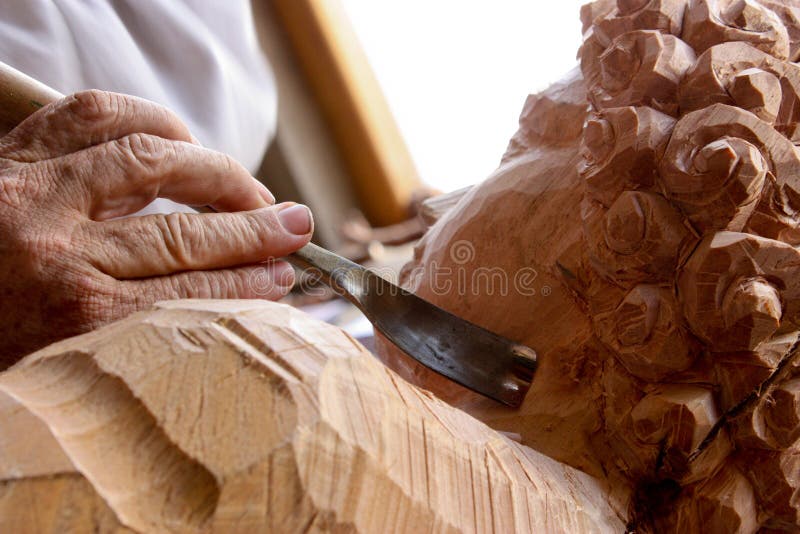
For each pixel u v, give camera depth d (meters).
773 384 0.51
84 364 0.35
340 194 2.30
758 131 0.48
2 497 0.29
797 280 0.48
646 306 0.52
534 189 0.64
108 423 0.32
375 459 0.35
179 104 1.19
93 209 0.55
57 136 0.56
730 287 0.48
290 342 0.37
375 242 1.87
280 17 2.06
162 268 0.57
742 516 0.52
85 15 1.05
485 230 0.67
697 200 0.49
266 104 1.44
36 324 0.54
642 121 0.52
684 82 0.53
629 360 0.54
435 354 0.63
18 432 0.31
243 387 0.34
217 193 0.63
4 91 0.60
